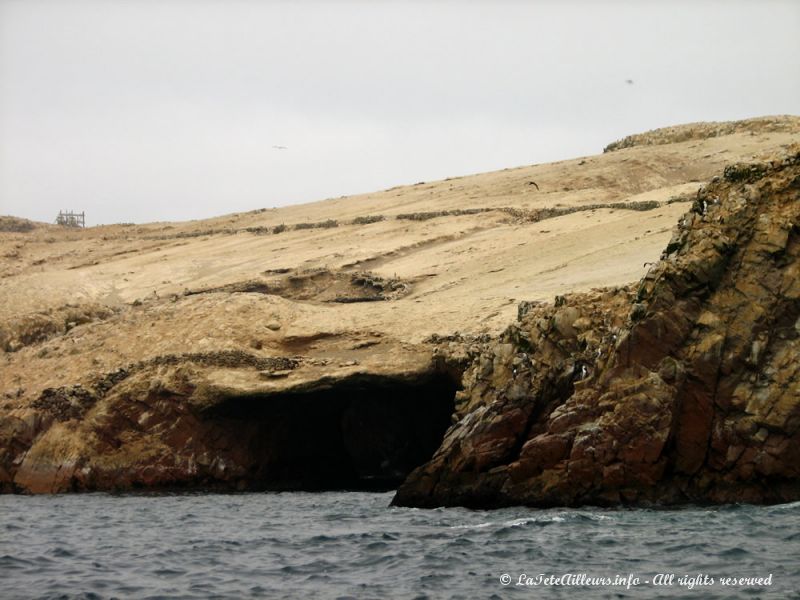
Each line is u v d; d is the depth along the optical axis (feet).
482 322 350.84
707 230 229.25
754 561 161.27
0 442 357.61
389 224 613.52
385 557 180.45
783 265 224.94
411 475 244.83
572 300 252.01
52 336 453.99
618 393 220.84
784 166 235.61
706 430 217.56
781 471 213.05
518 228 542.57
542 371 240.73
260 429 341.41
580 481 219.00
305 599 153.69
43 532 231.50
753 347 219.00
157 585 165.68
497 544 184.34
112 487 342.03
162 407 345.72
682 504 214.28
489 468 233.76
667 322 222.07
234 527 230.68
